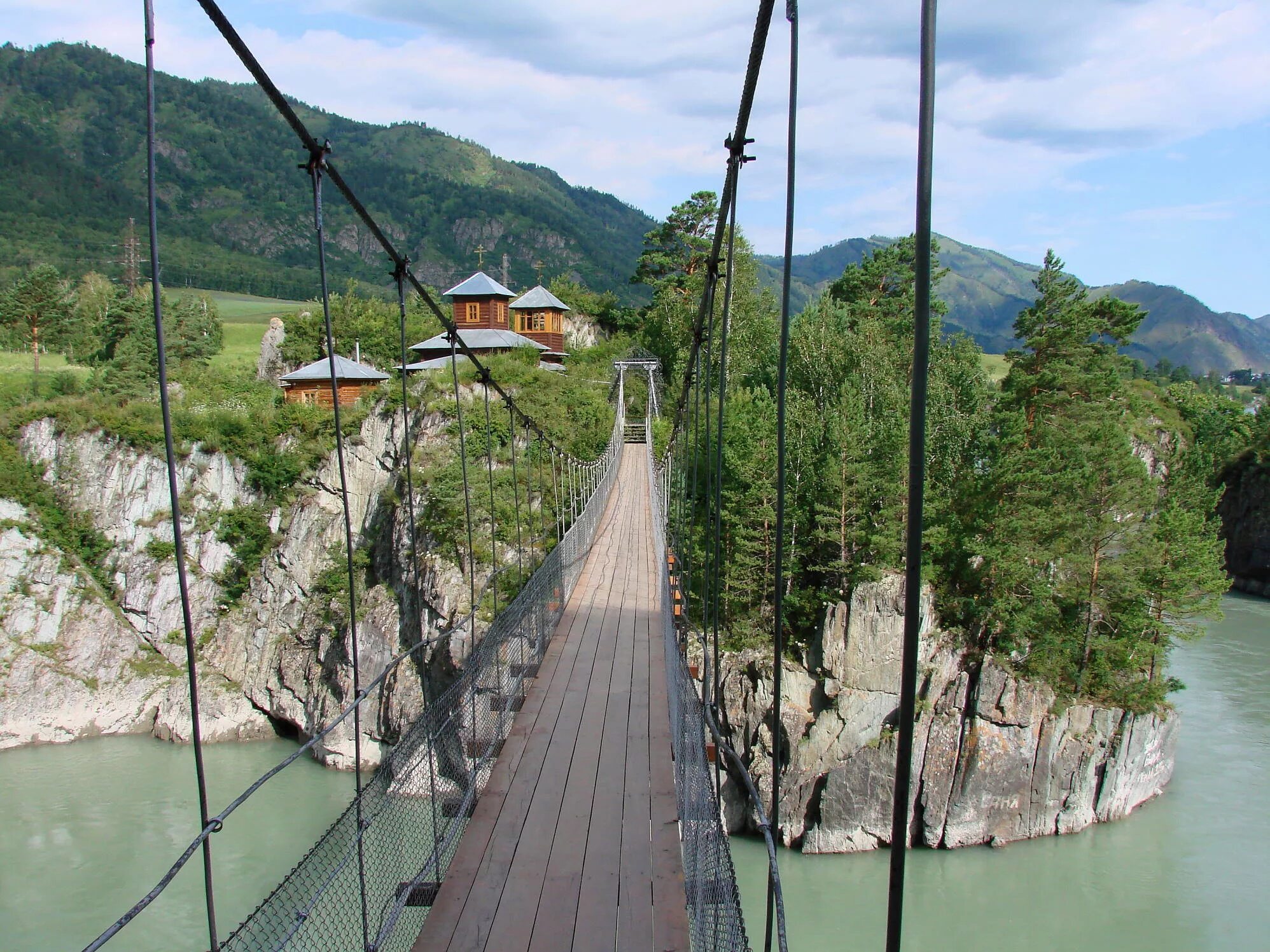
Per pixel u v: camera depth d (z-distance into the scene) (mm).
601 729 8438
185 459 38844
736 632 28984
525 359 43500
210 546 38188
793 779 26141
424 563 30031
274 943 3305
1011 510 28953
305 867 3609
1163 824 25781
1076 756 26109
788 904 22188
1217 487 62250
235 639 36656
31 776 30016
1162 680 28422
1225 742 30406
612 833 6262
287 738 34281
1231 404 69562
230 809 3133
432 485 31406
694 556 27484
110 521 38469
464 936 4961
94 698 35500
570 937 4961
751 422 32188
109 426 38688
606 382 46562
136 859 23578
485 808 6668
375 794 4457
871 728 26500
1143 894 22359
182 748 33219
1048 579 28594
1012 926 21188
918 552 2160
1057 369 34031
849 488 28266
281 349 56000
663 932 5027
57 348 65438
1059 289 35000
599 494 22688
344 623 33062
